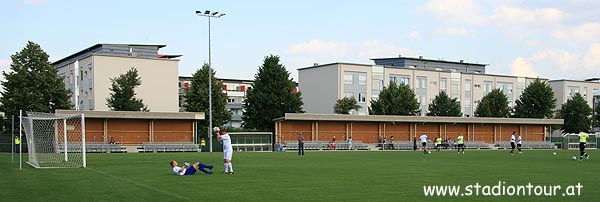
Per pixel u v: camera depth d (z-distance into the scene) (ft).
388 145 203.82
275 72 222.28
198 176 67.82
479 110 276.41
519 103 283.59
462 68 357.82
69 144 147.33
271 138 185.98
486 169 84.17
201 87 210.38
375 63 354.74
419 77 301.22
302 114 189.16
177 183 58.85
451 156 136.36
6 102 177.37
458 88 312.50
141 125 171.22
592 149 221.66
